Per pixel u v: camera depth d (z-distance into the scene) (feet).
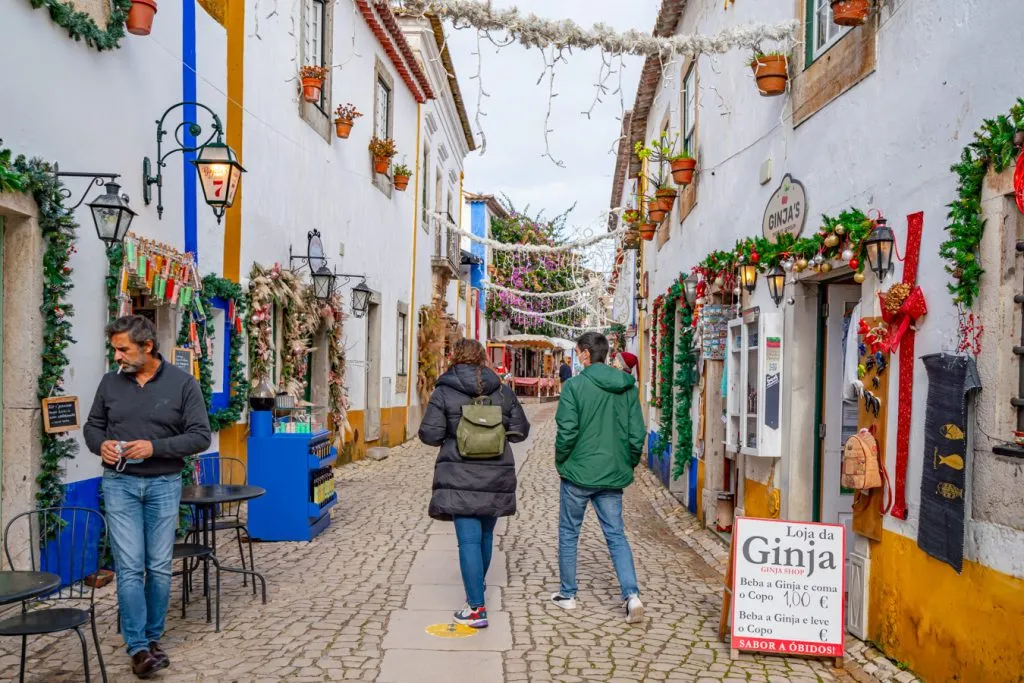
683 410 34.50
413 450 53.11
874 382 16.47
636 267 63.46
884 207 16.35
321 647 16.03
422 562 23.13
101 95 21.20
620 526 19.06
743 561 16.51
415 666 15.11
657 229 46.96
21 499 18.21
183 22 25.88
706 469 29.81
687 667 15.57
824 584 16.37
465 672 14.87
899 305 15.11
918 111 15.10
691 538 28.48
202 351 26.68
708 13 31.68
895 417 15.66
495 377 18.60
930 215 14.64
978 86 13.26
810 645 16.15
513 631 17.35
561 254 91.97
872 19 16.99
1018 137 11.94
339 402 41.45
